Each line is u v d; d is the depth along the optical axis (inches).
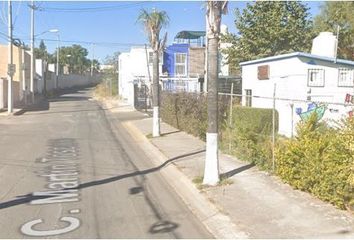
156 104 768.3
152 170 500.7
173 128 887.1
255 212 316.5
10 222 304.8
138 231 289.7
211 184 399.5
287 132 741.3
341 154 317.4
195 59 1899.6
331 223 286.7
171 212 333.7
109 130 916.6
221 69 1573.6
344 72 768.9
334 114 718.5
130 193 390.6
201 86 1603.1
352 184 296.7
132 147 682.2
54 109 1519.4
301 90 756.0
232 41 1332.4
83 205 349.1
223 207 331.3
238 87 1261.1
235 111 691.4
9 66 1315.2
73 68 5226.4
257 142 501.4
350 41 1407.5
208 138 405.1
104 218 316.2
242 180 411.2
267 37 1256.8
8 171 480.1
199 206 347.9
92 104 1822.1
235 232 281.3
